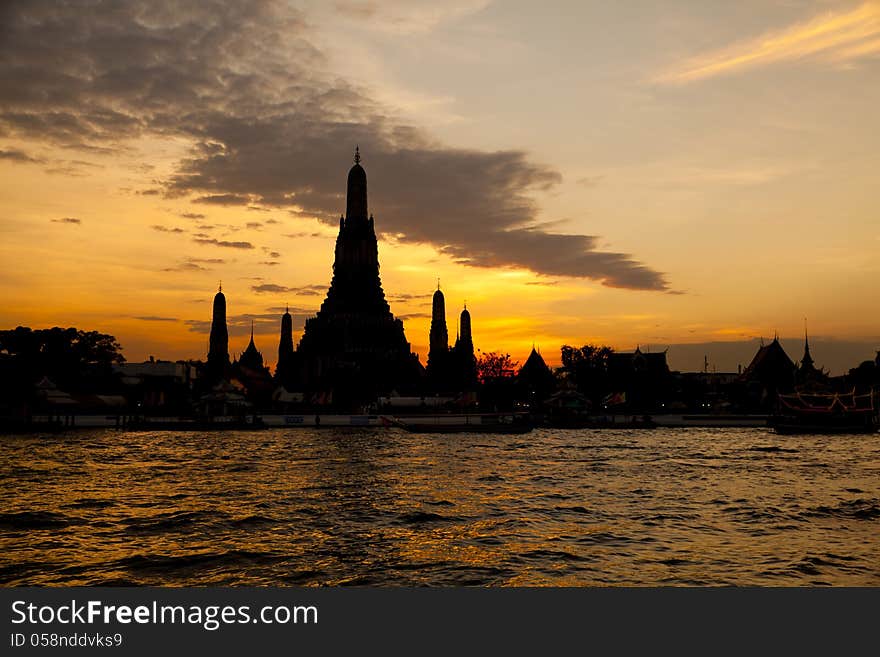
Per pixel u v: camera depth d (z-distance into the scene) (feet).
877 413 426.51
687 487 154.30
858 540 100.73
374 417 409.49
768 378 523.70
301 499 136.67
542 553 92.84
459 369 553.64
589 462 209.87
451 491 147.54
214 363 550.77
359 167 588.50
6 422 357.82
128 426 372.99
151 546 97.45
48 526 110.52
